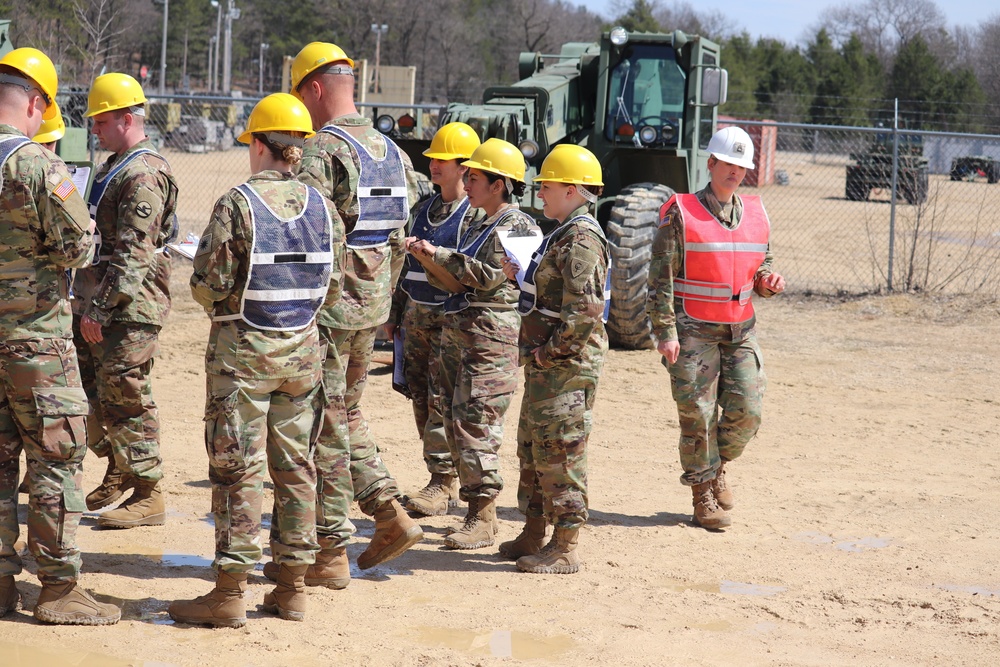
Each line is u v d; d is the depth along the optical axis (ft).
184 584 14.33
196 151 106.42
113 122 15.44
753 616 14.10
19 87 11.98
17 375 11.91
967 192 88.12
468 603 14.19
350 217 14.11
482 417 16.37
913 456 23.67
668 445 24.06
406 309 18.62
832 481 21.53
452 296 16.53
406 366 18.80
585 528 18.01
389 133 33.22
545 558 15.61
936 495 20.65
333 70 14.39
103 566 14.83
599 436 24.61
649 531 17.93
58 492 12.30
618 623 13.64
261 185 12.31
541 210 32.73
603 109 34.96
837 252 59.11
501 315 16.34
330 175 14.01
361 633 12.83
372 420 25.04
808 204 87.20
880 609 14.51
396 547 14.65
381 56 228.43
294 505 12.89
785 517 19.06
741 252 17.70
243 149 114.21
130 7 134.92
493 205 16.16
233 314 12.19
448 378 17.16
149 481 16.69
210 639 12.38
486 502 16.76
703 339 17.78
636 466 22.27
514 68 216.13
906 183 51.37
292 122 12.56
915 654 12.92
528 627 13.38
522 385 30.01
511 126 32.09
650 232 33.42
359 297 14.08
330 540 14.17
